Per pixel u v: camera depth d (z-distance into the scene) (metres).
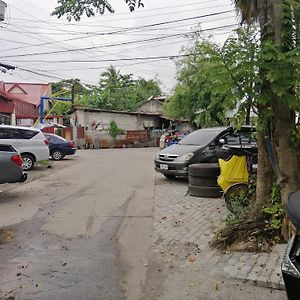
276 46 4.96
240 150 8.37
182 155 12.41
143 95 55.66
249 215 6.22
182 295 4.47
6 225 7.55
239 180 7.95
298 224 3.22
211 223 7.32
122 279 4.93
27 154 16.53
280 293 4.43
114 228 7.25
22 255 5.82
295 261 3.21
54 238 6.68
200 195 9.83
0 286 4.73
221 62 5.10
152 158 23.22
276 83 4.91
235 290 4.54
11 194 10.87
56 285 4.75
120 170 16.50
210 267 5.21
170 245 6.18
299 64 4.81
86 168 17.45
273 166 5.86
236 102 5.21
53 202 9.72
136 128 42.34
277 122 5.65
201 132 13.40
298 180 5.67
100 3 5.89
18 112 29.98
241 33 5.20
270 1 5.30
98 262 5.51
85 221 7.80
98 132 38.78
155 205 9.15
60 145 21.92
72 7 5.92
